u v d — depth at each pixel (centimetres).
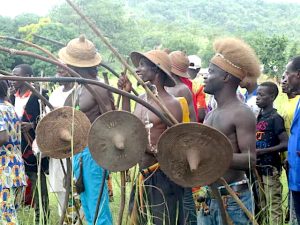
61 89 637
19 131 491
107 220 505
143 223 429
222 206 340
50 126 419
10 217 465
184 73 598
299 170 434
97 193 501
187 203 477
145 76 443
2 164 467
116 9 3841
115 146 358
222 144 317
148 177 420
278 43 2458
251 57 382
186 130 316
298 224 442
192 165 314
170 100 440
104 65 538
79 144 427
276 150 536
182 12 12006
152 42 4894
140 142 363
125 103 444
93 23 361
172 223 422
